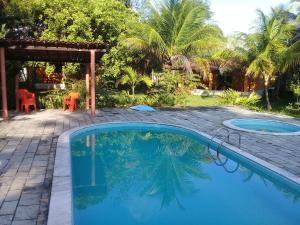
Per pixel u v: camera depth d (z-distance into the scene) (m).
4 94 11.03
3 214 4.20
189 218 5.04
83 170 7.38
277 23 17.44
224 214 5.17
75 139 9.57
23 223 3.97
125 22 19.33
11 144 7.82
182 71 19.53
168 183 6.62
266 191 6.17
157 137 10.60
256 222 4.90
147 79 17.95
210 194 6.04
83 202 5.58
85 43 10.99
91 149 9.03
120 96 16.73
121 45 18.58
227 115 14.16
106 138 10.28
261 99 21.33
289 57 15.75
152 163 8.03
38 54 12.59
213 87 25.66
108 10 18.52
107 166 7.68
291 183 5.80
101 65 18.70
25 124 10.42
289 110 16.80
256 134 9.92
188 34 19.78
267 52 16.88
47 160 6.57
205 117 13.37
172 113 14.28
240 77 25.45
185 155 8.76
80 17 17.19
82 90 15.48
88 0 18.12
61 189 4.84
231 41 19.02
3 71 10.91
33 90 18.05
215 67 24.44
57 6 17.36
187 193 6.09
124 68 18.38
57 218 3.95
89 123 10.91
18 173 5.78
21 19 16.33
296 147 8.32
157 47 19.16
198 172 7.32
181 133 10.79
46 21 17.45
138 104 16.62
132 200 5.71
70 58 13.74
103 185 6.44
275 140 9.11
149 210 5.32
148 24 19.94
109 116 12.63
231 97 19.05
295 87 19.50
